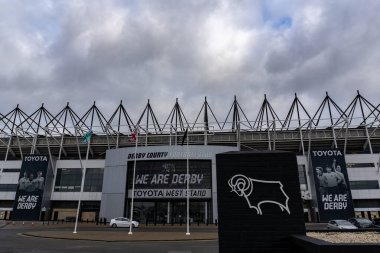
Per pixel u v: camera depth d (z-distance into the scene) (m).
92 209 71.44
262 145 73.62
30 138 80.50
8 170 75.19
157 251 19.22
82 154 81.94
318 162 63.03
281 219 12.02
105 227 48.69
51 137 78.88
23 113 79.44
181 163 62.41
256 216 12.16
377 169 64.69
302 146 69.31
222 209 12.38
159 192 61.12
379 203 63.56
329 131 71.50
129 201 62.69
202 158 61.78
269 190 12.41
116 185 63.47
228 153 13.16
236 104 77.25
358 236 12.86
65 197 71.62
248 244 11.88
